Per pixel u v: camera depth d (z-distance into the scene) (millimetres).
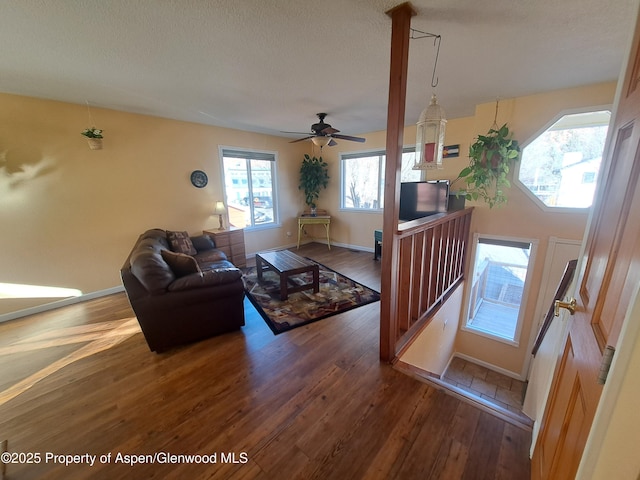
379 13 1487
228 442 1417
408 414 1551
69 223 3141
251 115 3662
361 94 2801
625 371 516
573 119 2838
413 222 2156
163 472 1277
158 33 1651
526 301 3332
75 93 2705
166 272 2182
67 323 2729
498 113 3119
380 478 1218
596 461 573
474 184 3391
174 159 3920
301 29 1636
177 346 2293
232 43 1781
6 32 1592
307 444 1390
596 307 776
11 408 1680
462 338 3887
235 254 4414
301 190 5875
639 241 544
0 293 2801
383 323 1949
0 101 2639
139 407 1661
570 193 2957
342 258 4965
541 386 1805
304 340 2357
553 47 1874
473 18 1542
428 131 1756
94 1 1336
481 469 1245
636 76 764
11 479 1259
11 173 2766
